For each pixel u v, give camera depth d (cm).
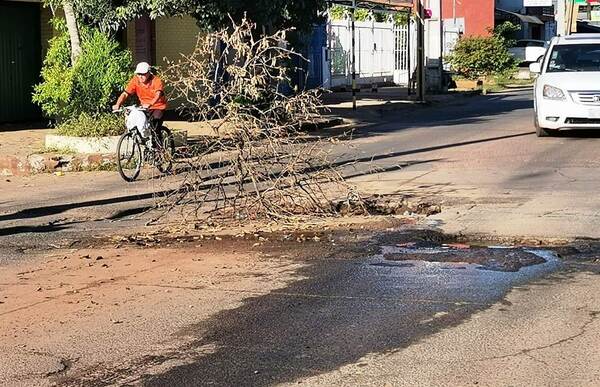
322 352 602
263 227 1030
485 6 5662
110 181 1455
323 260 866
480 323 656
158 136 1492
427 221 1031
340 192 1194
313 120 1171
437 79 3650
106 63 1758
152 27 2609
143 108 1473
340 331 646
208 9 1942
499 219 1027
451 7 5706
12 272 852
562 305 696
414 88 3731
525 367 564
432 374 556
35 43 2339
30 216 1154
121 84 1755
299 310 701
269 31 2175
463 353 593
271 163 1081
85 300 746
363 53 4031
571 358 578
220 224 1055
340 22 3803
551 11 6400
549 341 612
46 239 1005
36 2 2294
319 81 3525
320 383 545
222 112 1109
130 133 1462
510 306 697
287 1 2048
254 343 625
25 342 640
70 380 564
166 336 646
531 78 4647
